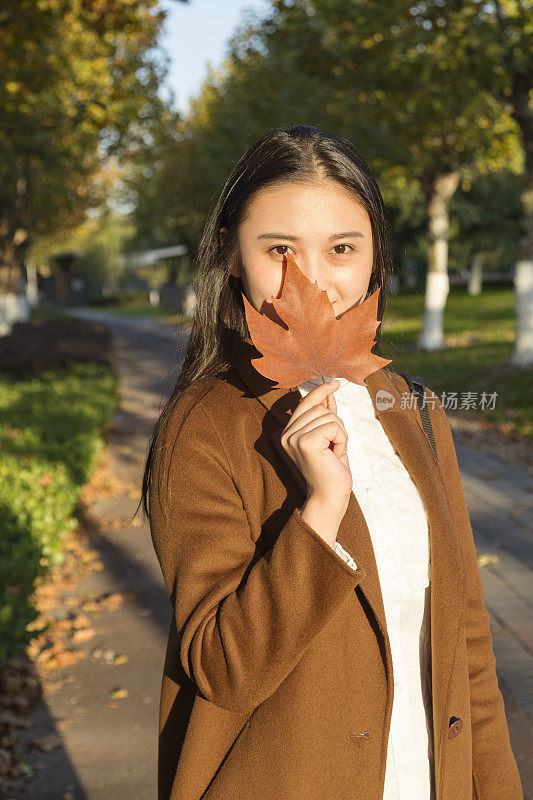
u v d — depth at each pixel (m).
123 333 31.64
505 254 36.78
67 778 3.16
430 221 18.88
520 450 9.10
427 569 1.30
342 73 13.55
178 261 49.75
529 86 12.44
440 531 1.30
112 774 3.19
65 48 10.65
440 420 1.52
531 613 4.71
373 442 1.34
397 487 1.31
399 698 1.22
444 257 18.86
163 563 1.17
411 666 1.26
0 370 13.59
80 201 27.52
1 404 9.40
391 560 1.24
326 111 15.26
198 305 1.34
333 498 1.06
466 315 28.09
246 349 1.28
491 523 6.50
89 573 5.39
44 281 70.00
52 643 4.36
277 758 1.10
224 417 1.22
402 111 13.79
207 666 1.07
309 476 1.07
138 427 10.74
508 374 12.75
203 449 1.19
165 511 1.18
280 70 17.06
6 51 8.77
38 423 8.11
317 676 1.11
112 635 4.46
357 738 1.12
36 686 3.88
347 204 1.20
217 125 22.48
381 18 11.55
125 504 6.97
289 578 1.03
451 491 1.49
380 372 1.45
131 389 14.80
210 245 1.33
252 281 1.23
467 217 33.50
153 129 18.52
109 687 3.90
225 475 1.19
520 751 3.33
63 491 5.51
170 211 32.62
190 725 1.15
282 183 1.18
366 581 1.14
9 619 3.66
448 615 1.27
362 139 15.69
